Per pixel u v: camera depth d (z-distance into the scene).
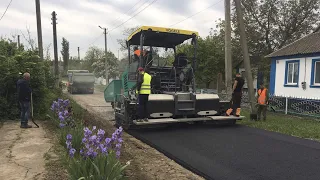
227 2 12.23
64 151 5.69
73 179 3.71
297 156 5.87
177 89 9.72
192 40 9.66
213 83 22.64
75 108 10.59
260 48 24.16
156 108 8.44
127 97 8.98
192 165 5.27
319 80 13.94
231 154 6.00
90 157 4.00
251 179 4.59
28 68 10.12
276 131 8.62
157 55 9.86
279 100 14.02
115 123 10.11
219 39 22.30
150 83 8.64
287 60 15.94
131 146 6.93
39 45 16.69
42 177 4.39
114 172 3.73
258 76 19.31
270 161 5.52
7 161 5.16
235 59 22.98
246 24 22.89
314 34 16.58
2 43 11.45
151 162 5.62
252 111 10.82
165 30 8.98
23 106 8.22
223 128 9.02
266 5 23.06
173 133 8.22
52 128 8.17
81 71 29.80
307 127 9.20
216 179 4.60
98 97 23.50
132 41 10.51
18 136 7.15
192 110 8.84
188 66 9.94
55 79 14.82
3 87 9.62
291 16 23.05
